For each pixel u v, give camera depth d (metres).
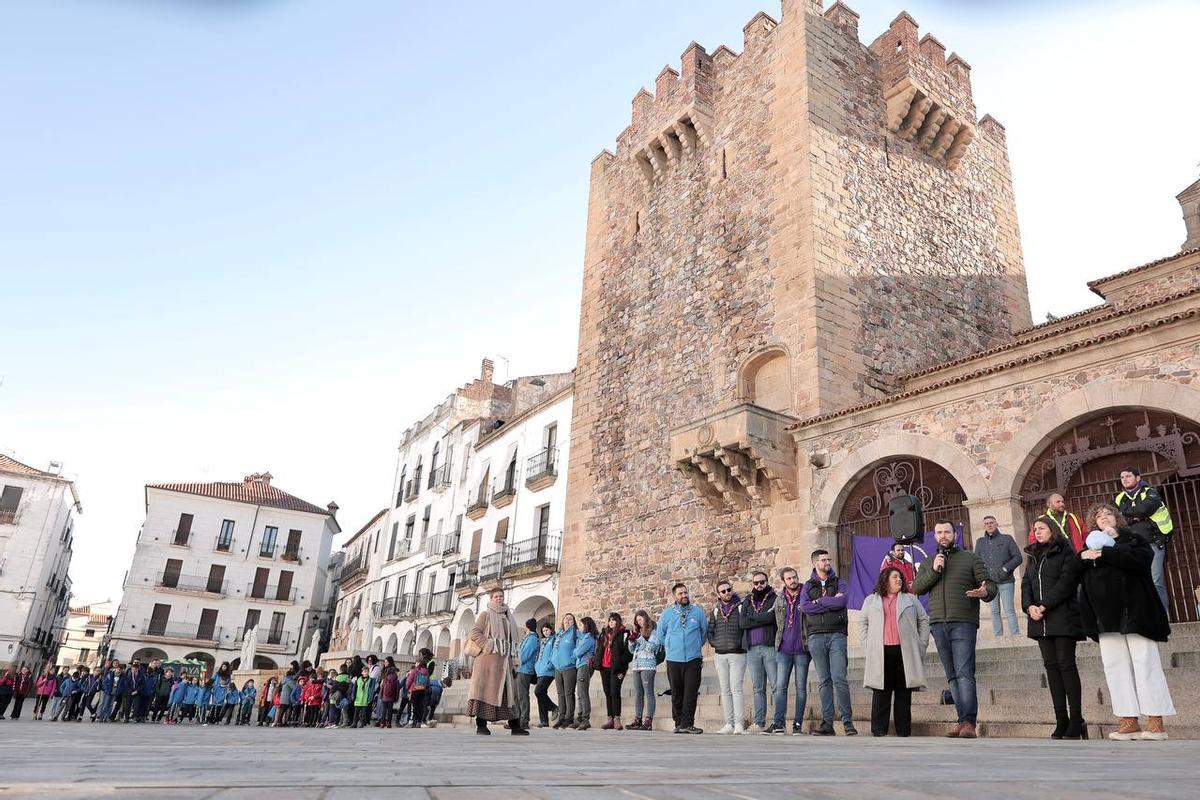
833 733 9.60
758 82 23.42
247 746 5.03
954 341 22.14
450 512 41.25
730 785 2.28
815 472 17.66
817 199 20.41
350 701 22.30
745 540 19.02
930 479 15.79
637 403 24.41
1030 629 8.19
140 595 54.16
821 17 22.72
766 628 10.53
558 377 40.88
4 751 3.62
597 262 28.52
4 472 50.12
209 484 60.62
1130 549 7.16
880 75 23.91
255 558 58.31
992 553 11.83
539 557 30.83
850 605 16.00
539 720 16.28
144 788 1.95
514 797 1.95
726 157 23.81
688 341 23.11
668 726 13.16
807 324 19.27
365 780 2.37
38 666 56.00
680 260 24.44
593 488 25.14
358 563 55.78
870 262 20.84
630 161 28.30
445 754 4.13
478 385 45.97
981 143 26.22
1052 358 14.06
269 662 57.00
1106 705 8.65
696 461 19.14
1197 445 12.20
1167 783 2.33
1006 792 2.10
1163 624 7.07
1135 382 12.94
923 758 3.72
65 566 60.31
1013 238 25.75
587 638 13.91
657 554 21.73
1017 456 14.25
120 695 26.36
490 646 9.55
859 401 19.19
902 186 22.78
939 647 8.96
